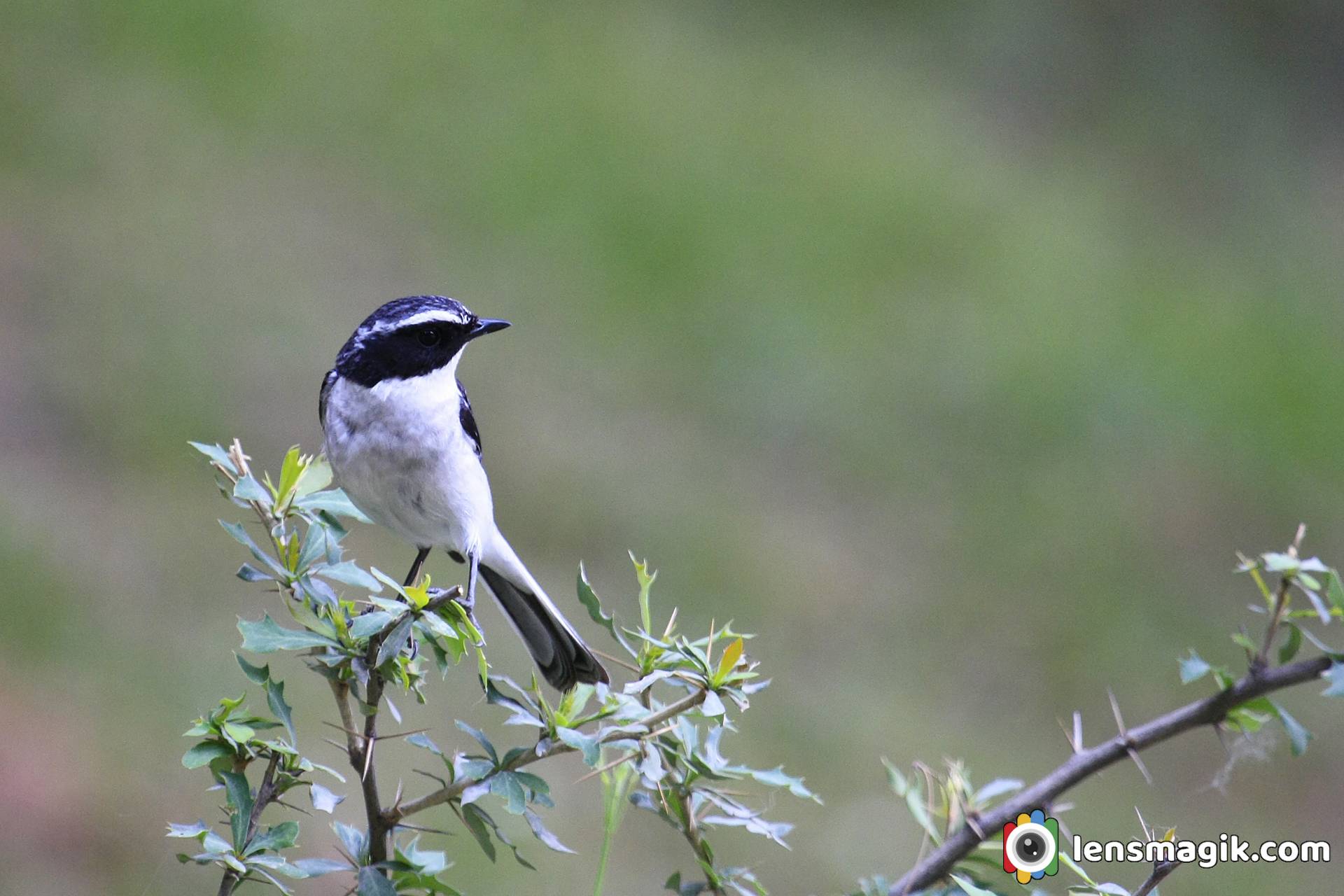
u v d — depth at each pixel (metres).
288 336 16.11
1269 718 4.52
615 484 15.45
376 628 3.69
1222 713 4.52
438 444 6.21
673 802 4.10
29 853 9.45
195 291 16.36
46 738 10.48
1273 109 27.75
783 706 12.77
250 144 19.30
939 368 18.69
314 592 3.94
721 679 3.83
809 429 17.28
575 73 22.45
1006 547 16.25
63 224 16.78
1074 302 20.48
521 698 3.85
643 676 3.92
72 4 20.62
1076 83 26.94
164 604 12.21
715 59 24.42
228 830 9.73
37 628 11.44
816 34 26.45
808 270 19.72
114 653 11.48
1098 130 25.94
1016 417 18.16
